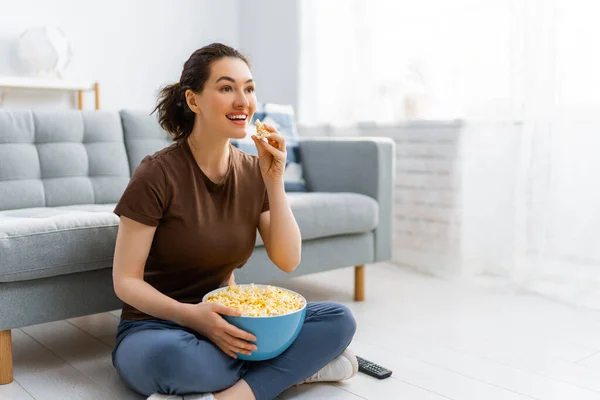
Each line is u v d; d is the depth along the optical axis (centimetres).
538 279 258
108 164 243
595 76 239
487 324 216
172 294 156
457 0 280
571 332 209
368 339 200
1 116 224
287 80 375
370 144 250
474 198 278
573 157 247
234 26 403
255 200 158
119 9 350
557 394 159
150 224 144
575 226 247
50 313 169
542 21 248
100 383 163
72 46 329
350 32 333
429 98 296
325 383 164
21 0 316
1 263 155
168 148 153
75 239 169
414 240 312
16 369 173
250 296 146
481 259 278
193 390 135
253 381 142
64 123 237
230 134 143
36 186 224
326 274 294
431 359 183
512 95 260
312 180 274
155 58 367
